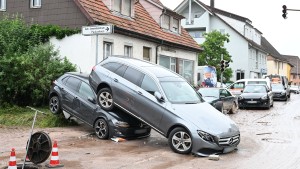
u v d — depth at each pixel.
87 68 18.03
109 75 11.53
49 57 16.16
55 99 12.95
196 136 9.38
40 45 16.47
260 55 59.25
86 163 8.27
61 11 18.88
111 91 11.29
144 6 26.02
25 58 15.05
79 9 18.36
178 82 11.35
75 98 12.12
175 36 26.84
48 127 12.81
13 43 16.55
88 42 18.03
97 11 19.19
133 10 22.47
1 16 20.48
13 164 6.81
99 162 8.41
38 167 7.76
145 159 8.87
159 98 10.19
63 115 13.17
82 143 10.54
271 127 15.27
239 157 9.45
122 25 20.31
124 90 10.98
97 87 11.70
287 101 34.78
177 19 27.73
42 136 7.84
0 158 8.38
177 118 9.75
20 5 20.02
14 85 15.07
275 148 10.73
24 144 9.99
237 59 50.53
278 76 41.75
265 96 24.08
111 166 8.08
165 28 25.98
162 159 8.95
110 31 12.66
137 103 10.64
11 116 13.55
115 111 11.38
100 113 11.28
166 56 25.02
